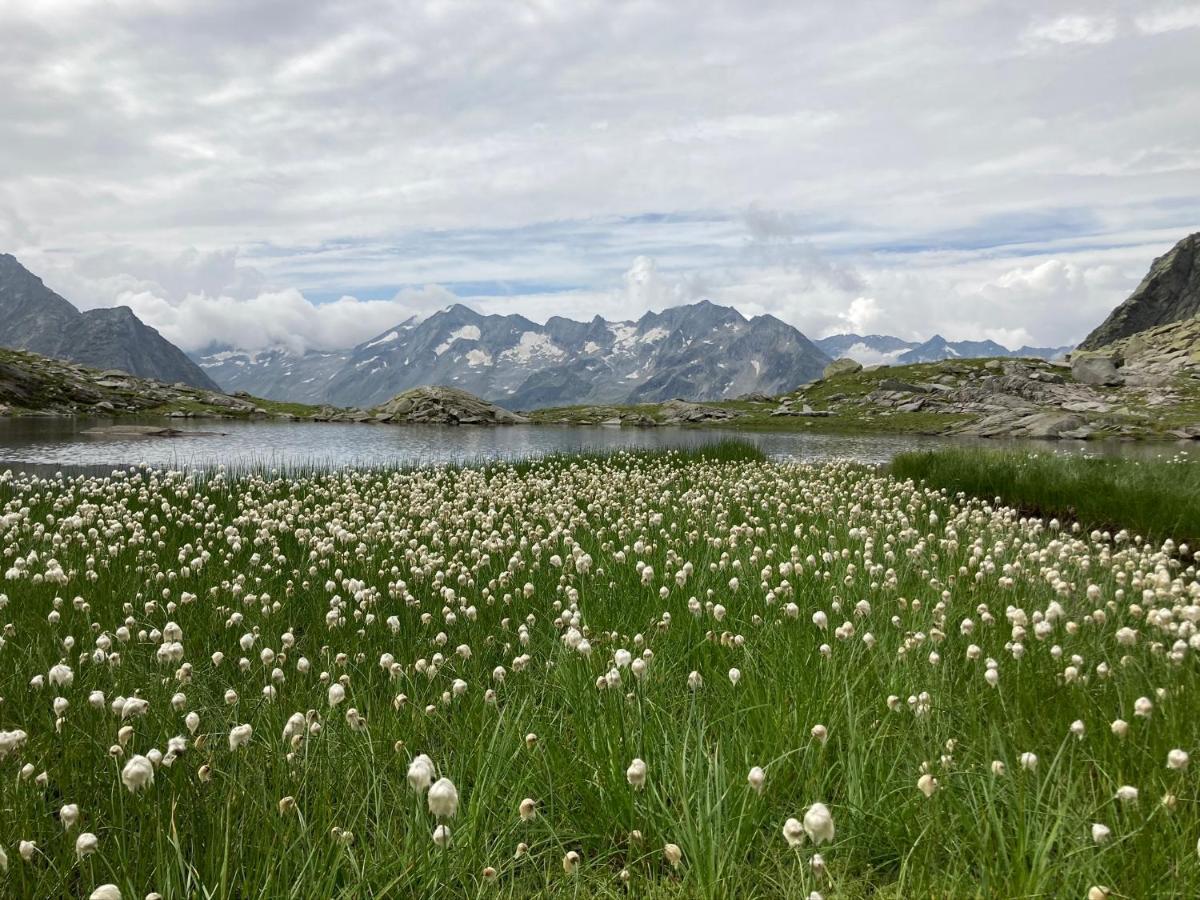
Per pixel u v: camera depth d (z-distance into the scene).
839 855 1.10
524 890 1.05
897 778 1.21
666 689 1.57
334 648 1.89
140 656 1.78
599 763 1.24
